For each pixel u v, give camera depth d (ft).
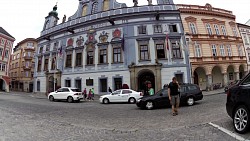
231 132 15.97
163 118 26.04
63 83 89.92
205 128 18.03
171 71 74.33
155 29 79.05
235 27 99.81
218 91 73.72
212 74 93.25
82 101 65.72
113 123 24.00
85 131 19.61
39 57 106.01
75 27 90.94
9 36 146.51
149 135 17.25
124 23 81.10
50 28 103.30
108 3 91.04
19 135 17.75
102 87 81.30
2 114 30.30
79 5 97.91
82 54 86.94
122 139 16.33
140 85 78.64
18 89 184.85
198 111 29.84
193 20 88.28
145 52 77.71
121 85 77.36
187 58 75.15
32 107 41.93
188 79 73.36
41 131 19.58
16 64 194.08
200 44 86.33
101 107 44.37
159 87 72.69
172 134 17.06
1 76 136.26
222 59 88.58
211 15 93.04
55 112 34.76
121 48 79.51
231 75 96.22
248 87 15.35
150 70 74.38
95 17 88.22
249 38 108.06
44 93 97.96
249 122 14.61
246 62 96.94
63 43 94.27
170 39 77.15
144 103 39.04
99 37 84.17
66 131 19.65
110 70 79.56
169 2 84.99
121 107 44.14
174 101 28.22
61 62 92.48
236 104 16.25
